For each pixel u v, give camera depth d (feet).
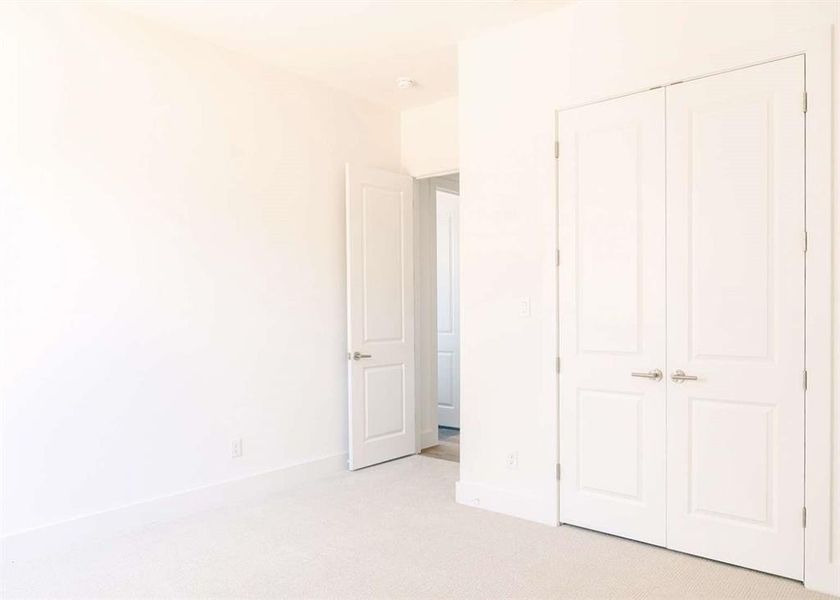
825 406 8.19
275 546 9.87
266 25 11.35
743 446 8.87
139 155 10.94
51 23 9.87
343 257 14.78
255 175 12.87
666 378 9.60
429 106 15.92
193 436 11.68
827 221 8.19
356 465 14.47
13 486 9.38
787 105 8.50
